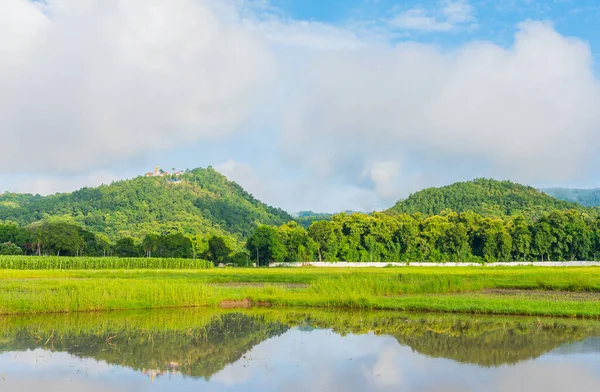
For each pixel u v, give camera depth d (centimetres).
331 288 4125
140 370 1981
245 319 3231
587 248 14150
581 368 2000
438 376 1895
